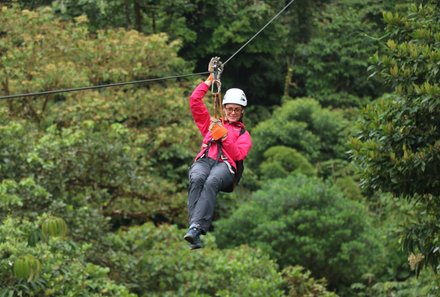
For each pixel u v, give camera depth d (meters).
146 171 24.23
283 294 21.73
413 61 13.30
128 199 22.75
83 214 18.64
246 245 23.45
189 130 25.56
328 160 33.44
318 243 25.48
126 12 33.19
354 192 29.97
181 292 19.23
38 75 24.17
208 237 22.23
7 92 24.50
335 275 26.09
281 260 25.77
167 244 20.59
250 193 30.17
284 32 38.28
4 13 26.11
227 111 9.65
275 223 25.47
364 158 13.46
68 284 15.74
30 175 18.80
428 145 12.87
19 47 25.70
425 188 13.56
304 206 26.11
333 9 39.94
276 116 34.31
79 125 22.27
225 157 9.36
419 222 14.59
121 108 25.36
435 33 13.80
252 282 19.81
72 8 33.53
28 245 16.19
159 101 25.92
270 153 31.45
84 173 19.92
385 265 26.42
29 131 21.70
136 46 26.94
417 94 13.12
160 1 33.84
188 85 30.16
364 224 26.14
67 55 26.23
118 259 19.06
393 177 13.24
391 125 13.23
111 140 20.50
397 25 14.20
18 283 14.88
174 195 23.36
